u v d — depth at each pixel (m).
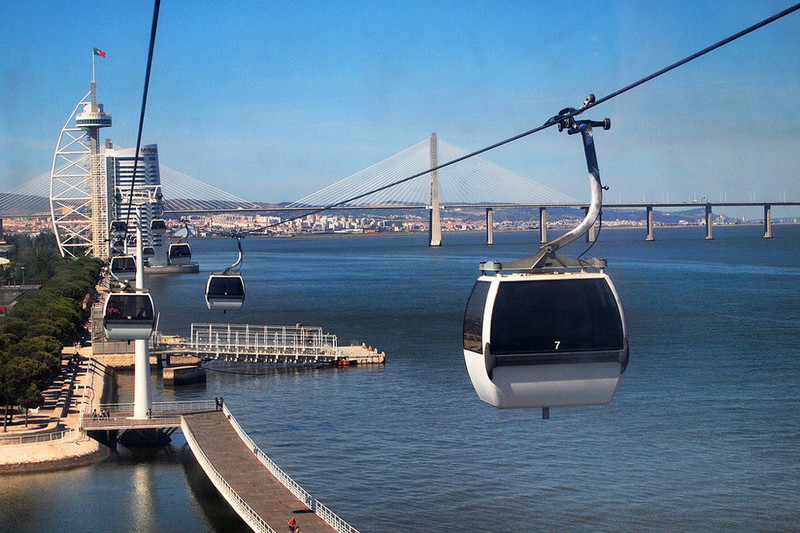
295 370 132.25
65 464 83.31
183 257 92.56
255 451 80.00
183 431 90.44
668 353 135.00
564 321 20.72
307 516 63.97
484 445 85.06
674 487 72.50
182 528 68.31
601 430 89.06
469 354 21.55
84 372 126.06
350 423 95.81
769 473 75.50
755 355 132.75
